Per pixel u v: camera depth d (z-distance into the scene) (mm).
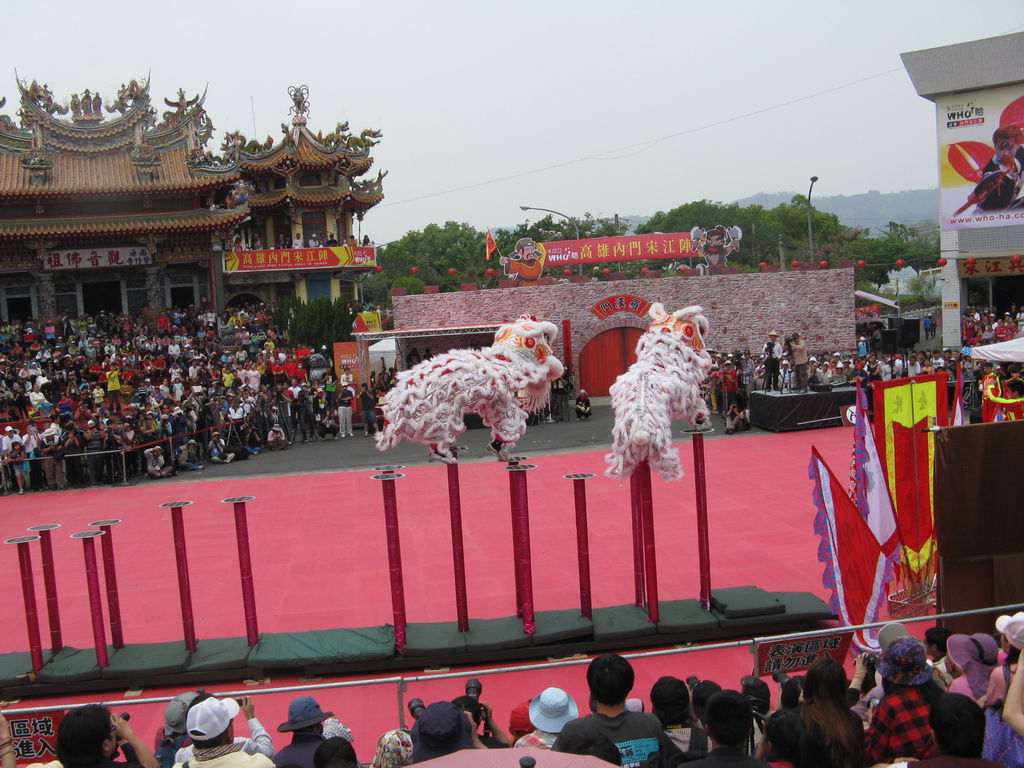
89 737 6863
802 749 6422
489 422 14789
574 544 19094
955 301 46656
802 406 31344
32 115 51469
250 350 45812
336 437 34906
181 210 52656
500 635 13539
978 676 8203
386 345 49719
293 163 57938
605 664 7383
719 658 13398
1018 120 42594
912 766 6059
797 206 103312
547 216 84312
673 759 7016
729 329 41938
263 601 16547
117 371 37250
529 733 8781
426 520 21734
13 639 15398
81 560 19766
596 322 41031
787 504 21562
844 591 13297
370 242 60219
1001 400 16250
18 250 52188
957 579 12422
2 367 41219
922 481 14711
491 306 40781
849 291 42094
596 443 31109
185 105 54094
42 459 27906
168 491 26672
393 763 7645
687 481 24500
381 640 13602
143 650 13672
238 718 11984
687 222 97812
